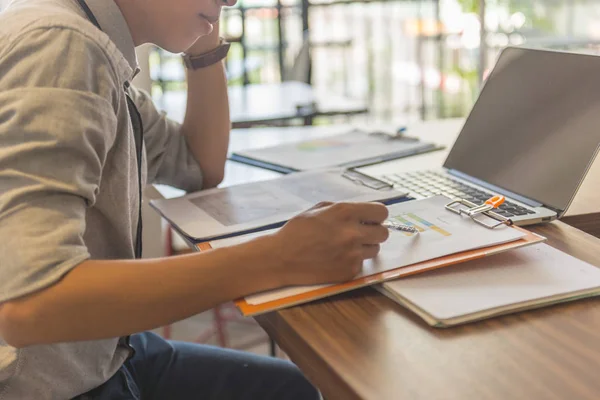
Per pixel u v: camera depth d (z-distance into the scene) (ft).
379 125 5.56
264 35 10.53
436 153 4.50
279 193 3.60
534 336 2.10
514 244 2.60
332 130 5.46
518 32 7.51
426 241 2.67
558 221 3.14
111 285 2.19
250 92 8.17
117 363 3.07
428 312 2.17
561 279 2.40
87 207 2.47
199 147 4.09
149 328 2.25
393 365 1.95
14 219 2.18
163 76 8.91
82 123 2.31
